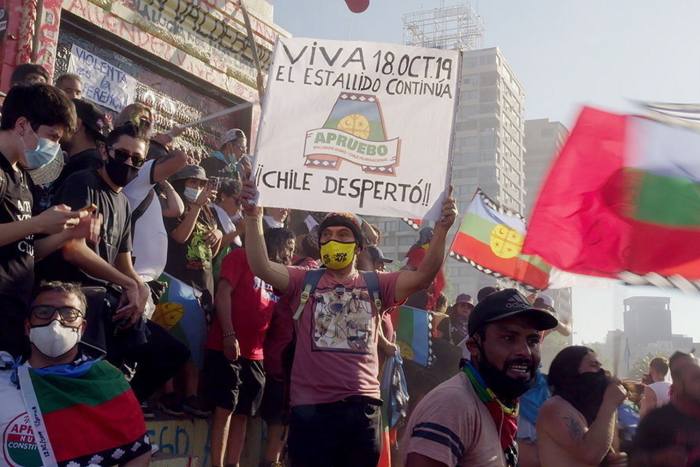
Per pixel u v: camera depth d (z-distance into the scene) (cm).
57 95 358
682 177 367
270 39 892
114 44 706
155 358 462
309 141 461
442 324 766
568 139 380
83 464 358
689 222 361
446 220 453
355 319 441
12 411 352
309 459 420
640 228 367
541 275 469
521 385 302
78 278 407
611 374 394
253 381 555
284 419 516
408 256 751
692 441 302
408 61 470
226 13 823
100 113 457
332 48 472
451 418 287
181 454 545
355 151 460
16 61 603
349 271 457
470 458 290
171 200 548
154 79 760
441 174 457
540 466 432
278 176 456
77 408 363
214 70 819
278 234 572
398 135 462
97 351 388
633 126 374
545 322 304
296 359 439
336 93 467
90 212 360
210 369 539
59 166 384
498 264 734
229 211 645
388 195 455
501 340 302
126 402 379
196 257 562
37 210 409
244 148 724
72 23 665
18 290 354
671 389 339
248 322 552
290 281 455
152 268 486
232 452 557
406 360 700
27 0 611
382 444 577
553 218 380
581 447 395
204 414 559
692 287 359
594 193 376
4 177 350
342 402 424
